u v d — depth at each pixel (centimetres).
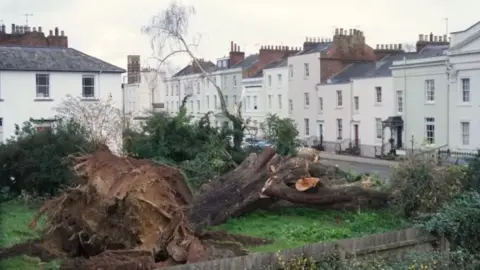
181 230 1098
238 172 1526
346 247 1167
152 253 1041
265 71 5638
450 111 3769
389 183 1530
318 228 1369
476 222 1311
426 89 3972
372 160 4000
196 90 6419
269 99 5622
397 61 4162
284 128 2234
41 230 1290
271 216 1506
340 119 4766
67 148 1845
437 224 1297
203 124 2156
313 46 5441
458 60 3681
